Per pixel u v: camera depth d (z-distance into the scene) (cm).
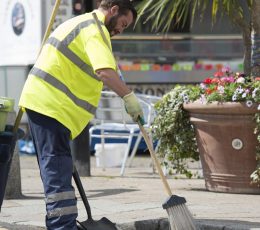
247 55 997
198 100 911
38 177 1167
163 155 979
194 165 1388
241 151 898
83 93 655
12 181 909
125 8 669
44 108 643
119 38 1795
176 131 962
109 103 1304
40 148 652
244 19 989
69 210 644
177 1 975
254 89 874
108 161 1338
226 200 862
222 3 983
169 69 1822
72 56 649
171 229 660
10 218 772
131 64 1806
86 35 646
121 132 1300
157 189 976
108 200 873
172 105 952
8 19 1778
